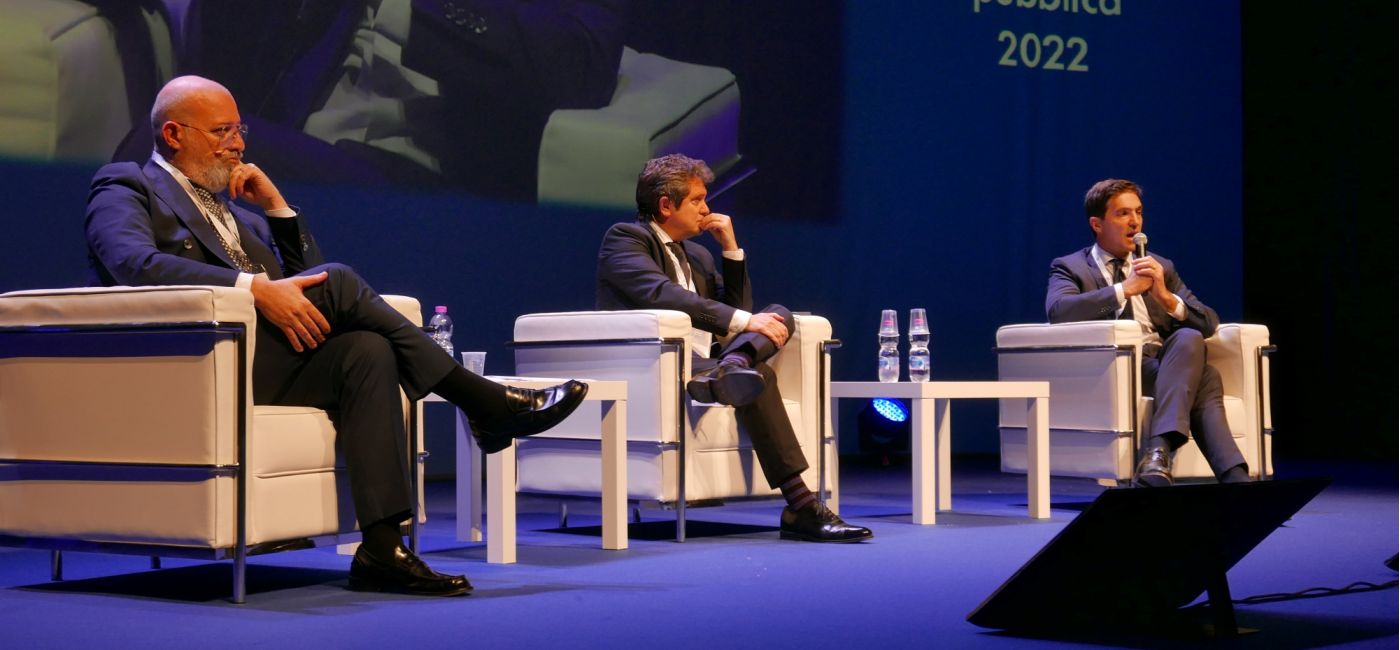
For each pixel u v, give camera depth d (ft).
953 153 21.36
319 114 17.29
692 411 10.98
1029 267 21.84
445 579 8.07
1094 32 22.20
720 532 11.84
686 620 7.21
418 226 17.89
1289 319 22.95
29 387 8.10
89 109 16.16
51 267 16.03
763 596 8.02
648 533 11.70
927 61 21.18
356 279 8.32
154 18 16.43
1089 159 22.17
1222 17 22.94
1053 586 6.62
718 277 12.53
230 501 7.60
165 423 7.68
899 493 16.15
